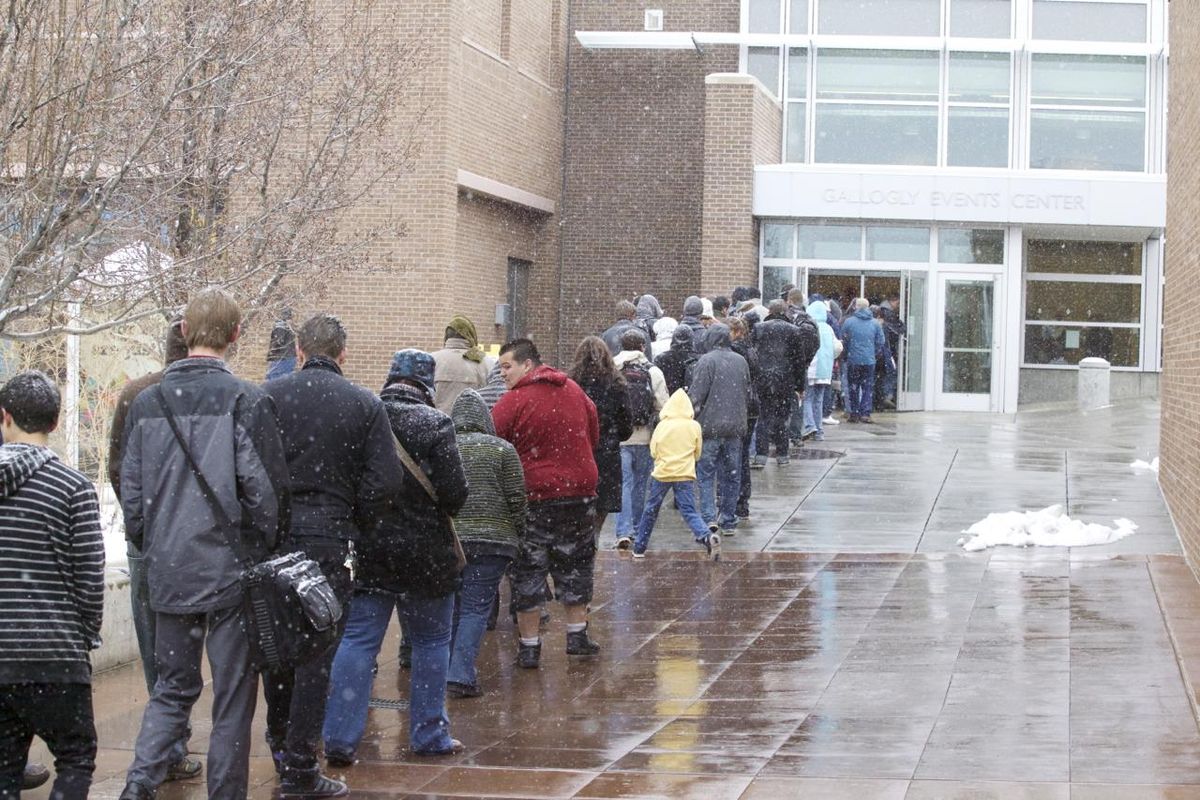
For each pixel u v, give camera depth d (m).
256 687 5.86
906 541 13.11
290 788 6.16
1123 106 27.34
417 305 22.42
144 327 12.15
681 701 7.91
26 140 8.98
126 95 9.81
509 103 25.50
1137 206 25.78
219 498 5.62
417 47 17.19
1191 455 11.76
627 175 28.73
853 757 6.60
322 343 6.32
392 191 20.92
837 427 22.25
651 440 12.59
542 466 8.93
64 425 12.23
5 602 5.30
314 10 14.72
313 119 13.52
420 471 6.74
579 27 28.94
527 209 27.20
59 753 5.45
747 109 25.64
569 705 7.91
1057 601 10.21
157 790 6.17
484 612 8.19
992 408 26.28
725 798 5.98
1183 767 6.25
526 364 8.96
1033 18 27.59
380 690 8.44
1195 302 11.89
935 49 27.47
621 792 6.12
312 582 5.64
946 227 26.39
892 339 25.62
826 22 28.06
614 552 13.00
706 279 25.78
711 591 11.15
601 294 28.80
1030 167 27.39
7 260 8.98
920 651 8.84
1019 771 6.25
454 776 6.50
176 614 5.62
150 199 10.56
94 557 5.45
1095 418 24.09
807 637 9.43
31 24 8.98
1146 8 27.34
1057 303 28.39
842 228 26.56
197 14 11.19
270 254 12.10
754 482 16.42
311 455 6.14
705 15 28.61
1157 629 9.22
